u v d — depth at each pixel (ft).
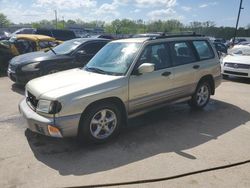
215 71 21.95
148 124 18.35
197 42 20.95
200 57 20.85
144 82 16.55
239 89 30.07
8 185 11.35
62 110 13.41
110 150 14.48
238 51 39.40
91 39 30.63
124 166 12.85
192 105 21.38
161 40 18.19
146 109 17.28
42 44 40.83
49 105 13.51
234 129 17.58
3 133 16.56
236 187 11.28
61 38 72.33
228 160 13.42
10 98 24.44
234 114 20.65
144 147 14.85
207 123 18.63
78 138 15.19
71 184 11.44
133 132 16.94
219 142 15.55
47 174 12.17
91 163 13.14
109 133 15.55
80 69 18.11
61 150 14.44
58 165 12.94
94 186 11.34
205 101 21.94
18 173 12.23
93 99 14.29
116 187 11.27
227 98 25.63
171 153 14.16
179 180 11.73
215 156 13.84
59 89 14.16
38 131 14.21
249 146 15.05
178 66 18.76
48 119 13.58
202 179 11.82
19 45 40.57
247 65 34.01
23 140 15.58
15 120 18.80
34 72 26.61
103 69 16.96
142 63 16.58
